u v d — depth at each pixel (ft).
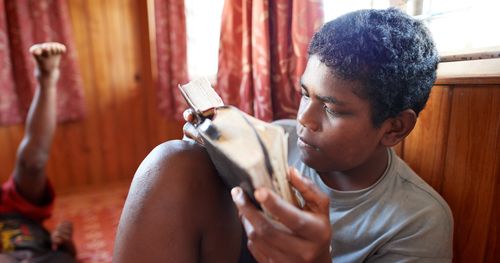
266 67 2.97
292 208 0.99
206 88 1.42
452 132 2.00
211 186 1.63
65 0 5.66
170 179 1.50
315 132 1.60
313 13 2.76
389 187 1.83
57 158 6.27
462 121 1.94
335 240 1.91
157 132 6.86
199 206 1.57
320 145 1.61
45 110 3.52
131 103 6.66
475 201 1.92
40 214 3.65
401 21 1.61
